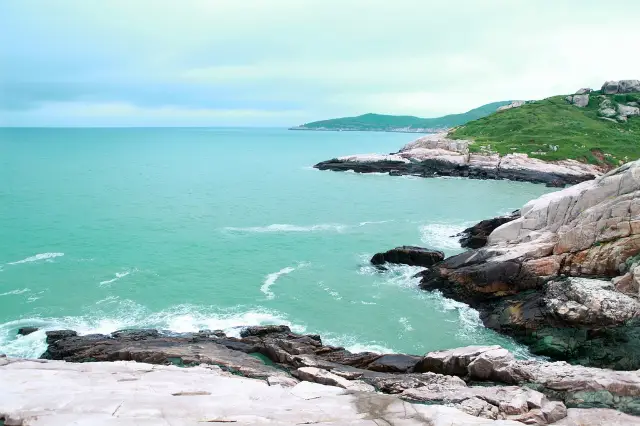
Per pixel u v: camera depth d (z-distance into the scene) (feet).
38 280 116.26
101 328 93.56
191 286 115.14
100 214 189.57
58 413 41.98
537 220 109.91
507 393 59.06
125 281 117.08
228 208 209.05
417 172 325.42
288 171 358.84
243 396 52.44
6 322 95.20
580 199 103.60
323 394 55.88
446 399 58.18
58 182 274.57
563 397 59.21
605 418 52.85
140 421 41.16
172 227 171.63
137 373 60.18
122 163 403.75
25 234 156.15
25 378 53.21
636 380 59.26
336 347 82.43
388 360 76.84
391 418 48.67
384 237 159.43
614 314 82.69
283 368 75.92
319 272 126.21
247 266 130.11
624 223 94.32
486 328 95.71
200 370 65.67
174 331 91.40
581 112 401.49
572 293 89.51
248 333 89.45
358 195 245.65
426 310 103.65
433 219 186.80
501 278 103.30
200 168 376.48
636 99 404.57
